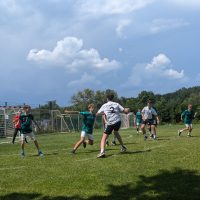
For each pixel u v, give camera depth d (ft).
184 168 42.27
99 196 32.48
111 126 56.54
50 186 36.45
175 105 285.43
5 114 147.13
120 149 65.00
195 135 103.24
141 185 35.47
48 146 81.87
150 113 88.43
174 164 45.03
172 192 32.60
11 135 147.23
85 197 32.45
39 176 41.24
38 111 176.24
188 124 99.04
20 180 39.60
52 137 127.65
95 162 49.47
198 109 274.36
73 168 45.29
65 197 32.71
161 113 285.84
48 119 180.45
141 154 55.57
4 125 146.41
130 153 57.62
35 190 35.24
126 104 326.65
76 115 201.36
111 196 32.35
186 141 78.48
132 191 33.63
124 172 41.37
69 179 38.86
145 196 31.96
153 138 88.07
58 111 187.01
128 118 251.39
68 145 82.69
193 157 50.08
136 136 108.17
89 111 63.72
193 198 30.83
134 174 40.11
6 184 37.96
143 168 43.29
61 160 53.36
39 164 50.16
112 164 47.03
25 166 48.91
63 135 145.38
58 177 40.11
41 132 172.45
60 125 187.01
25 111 61.57
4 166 49.73
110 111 57.06
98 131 171.12
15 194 34.14
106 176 39.58
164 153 55.57
